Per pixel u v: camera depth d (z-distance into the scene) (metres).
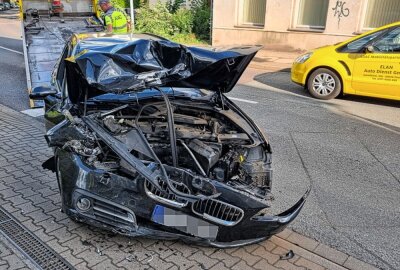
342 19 13.02
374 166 5.58
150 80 3.45
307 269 3.38
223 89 4.14
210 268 3.32
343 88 8.83
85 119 3.52
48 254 3.41
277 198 4.60
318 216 4.26
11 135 6.13
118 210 3.29
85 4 11.40
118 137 3.36
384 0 12.51
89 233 3.71
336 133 6.86
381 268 3.47
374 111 8.26
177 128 3.74
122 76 3.38
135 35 5.16
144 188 3.20
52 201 4.25
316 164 5.58
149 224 3.36
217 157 3.52
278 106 8.41
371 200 4.64
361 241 3.85
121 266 3.29
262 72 11.99
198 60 3.51
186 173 3.18
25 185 4.57
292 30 14.19
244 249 3.60
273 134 6.71
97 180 3.28
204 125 3.96
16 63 12.42
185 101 4.22
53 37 9.41
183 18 17.92
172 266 3.32
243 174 3.68
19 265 3.26
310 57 9.14
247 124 4.11
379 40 8.28
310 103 8.72
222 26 15.86
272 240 3.76
